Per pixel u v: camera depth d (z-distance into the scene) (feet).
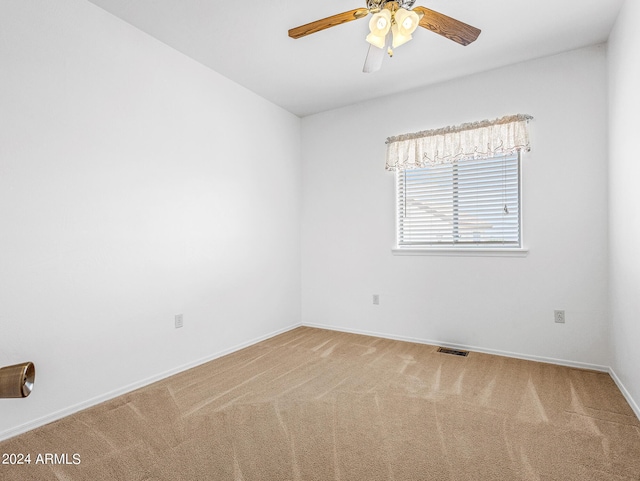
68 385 6.70
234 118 10.71
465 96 10.44
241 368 9.09
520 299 9.76
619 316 7.66
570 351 9.15
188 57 9.28
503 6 7.28
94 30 7.19
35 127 6.28
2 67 5.88
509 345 9.90
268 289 12.00
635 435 5.78
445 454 5.31
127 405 7.03
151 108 8.34
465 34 6.31
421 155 10.93
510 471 4.90
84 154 7.01
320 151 13.26
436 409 6.76
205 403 7.08
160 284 8.50
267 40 8.54
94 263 7.17
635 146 6.48
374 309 12.14
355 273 12.51
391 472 4.89
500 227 10.14
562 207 9.21
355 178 12.49
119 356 7.59
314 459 5.19
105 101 7.39
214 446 5.54
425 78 10.54
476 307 10.37
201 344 9.52
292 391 7.63
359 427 6.10
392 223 11.76
